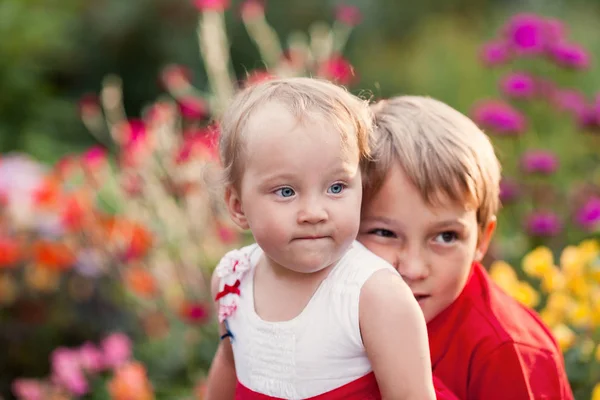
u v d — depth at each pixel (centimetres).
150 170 415
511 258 389
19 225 438
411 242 194
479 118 439
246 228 183
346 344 173
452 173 190
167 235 428
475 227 201
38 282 433
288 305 181
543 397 199
